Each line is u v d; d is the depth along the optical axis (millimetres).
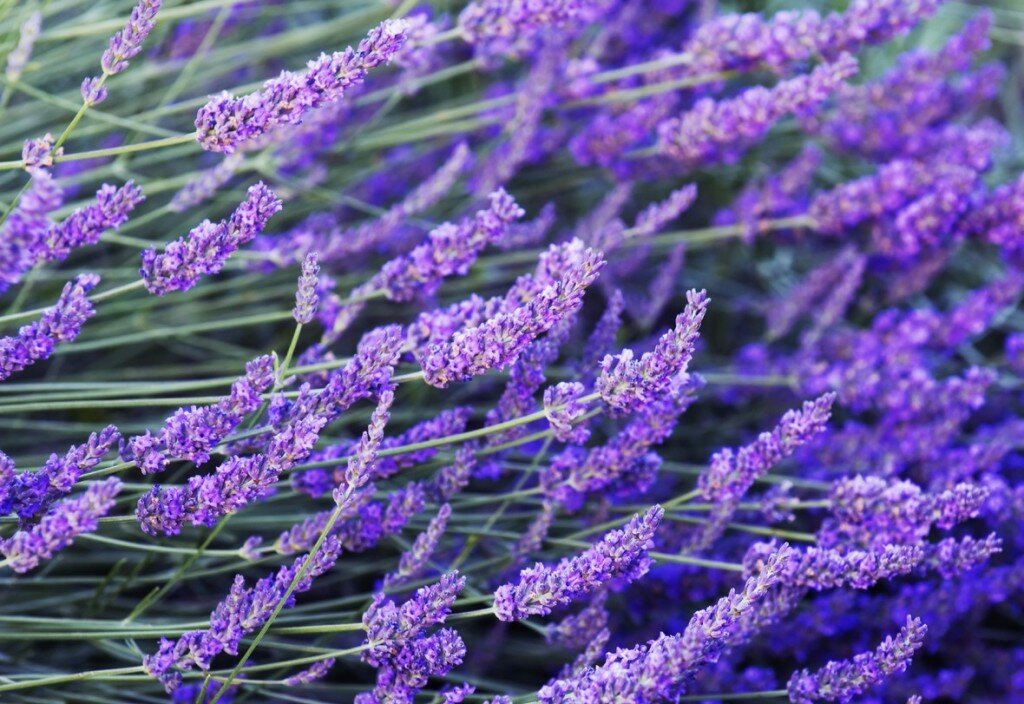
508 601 878
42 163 867
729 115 1030
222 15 1031
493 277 1076
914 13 1013
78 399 960
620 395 881
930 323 1066
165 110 997
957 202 1032
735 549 1002
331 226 1059
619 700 850
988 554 929
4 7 953
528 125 1061
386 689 882
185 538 986
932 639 989
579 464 941
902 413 1027
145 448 872
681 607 1003
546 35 1058
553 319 868
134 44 871
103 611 971
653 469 949
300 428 867
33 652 965
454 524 990
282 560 997
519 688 979
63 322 860
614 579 936
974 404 1021
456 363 873
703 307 867
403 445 933
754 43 1029
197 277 873
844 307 1068
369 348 879
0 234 811
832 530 943
